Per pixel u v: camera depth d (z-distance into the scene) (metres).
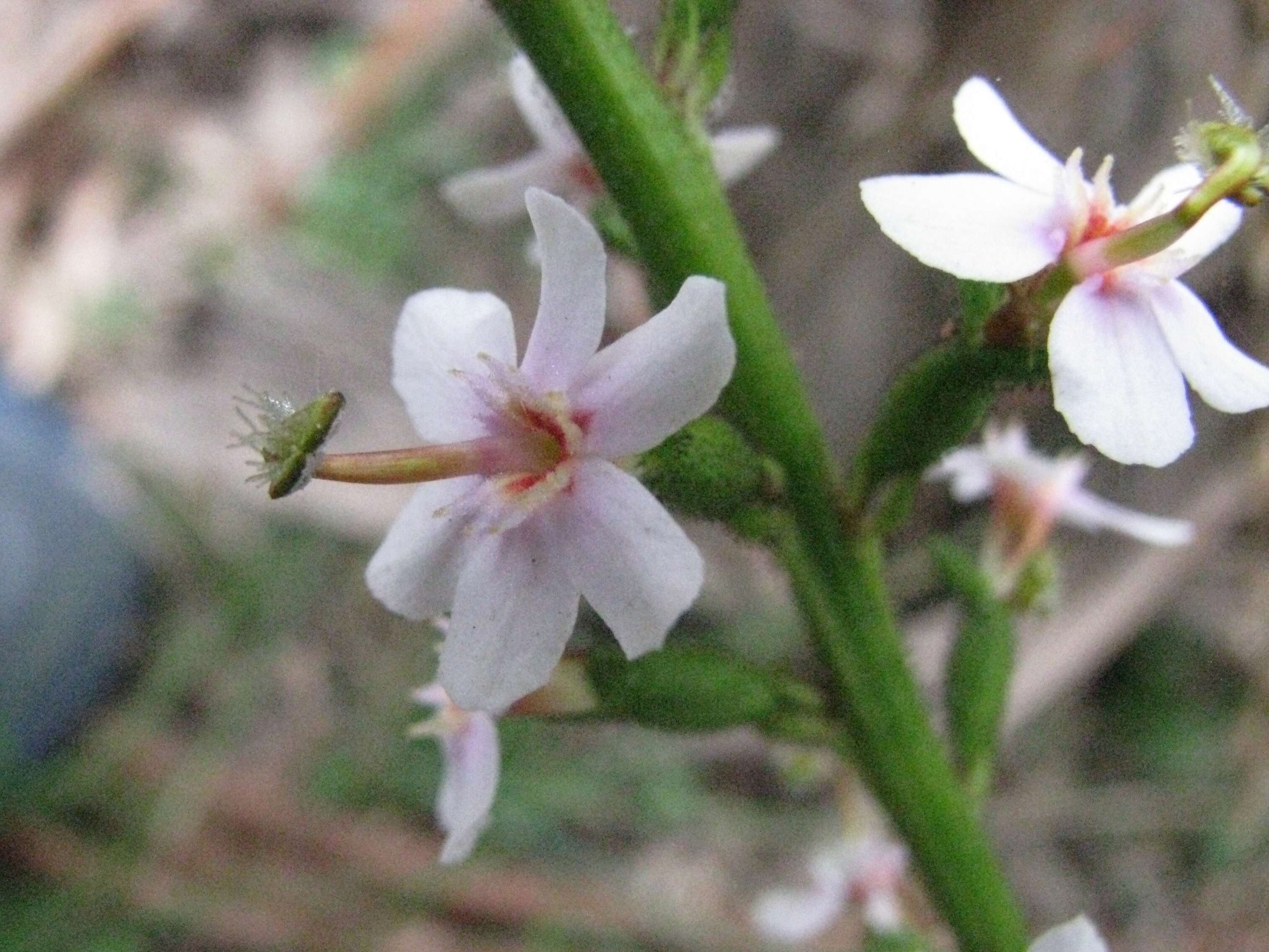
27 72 0.23
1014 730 0.17
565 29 0.06
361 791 0.18
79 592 0.18
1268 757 0.17
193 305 0.21
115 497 0.19
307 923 0.17
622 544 0.06
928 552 0.09
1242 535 0.18
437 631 0.09
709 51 0.07
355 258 0.21
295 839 0.18
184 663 0.19
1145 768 0.18
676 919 0.17
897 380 0.07
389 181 0.22
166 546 0.20
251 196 0.22
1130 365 0.06
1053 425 0.10
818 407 0.18
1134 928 0.17
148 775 0.18
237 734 0.19
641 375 0.06
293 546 0.20
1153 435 0.06
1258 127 0.15
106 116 0.23
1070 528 0.17
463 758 0.07
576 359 0.06
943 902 0.08
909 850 0.08
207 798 0.18
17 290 0.22
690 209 0.07
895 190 0.06
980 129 0.06
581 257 0.06
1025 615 0.09
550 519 0.06
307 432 0.06
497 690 0.06
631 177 0.07
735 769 0.18
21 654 0.17
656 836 0.18
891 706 0.07
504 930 0.17
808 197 0.18
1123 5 0.15
